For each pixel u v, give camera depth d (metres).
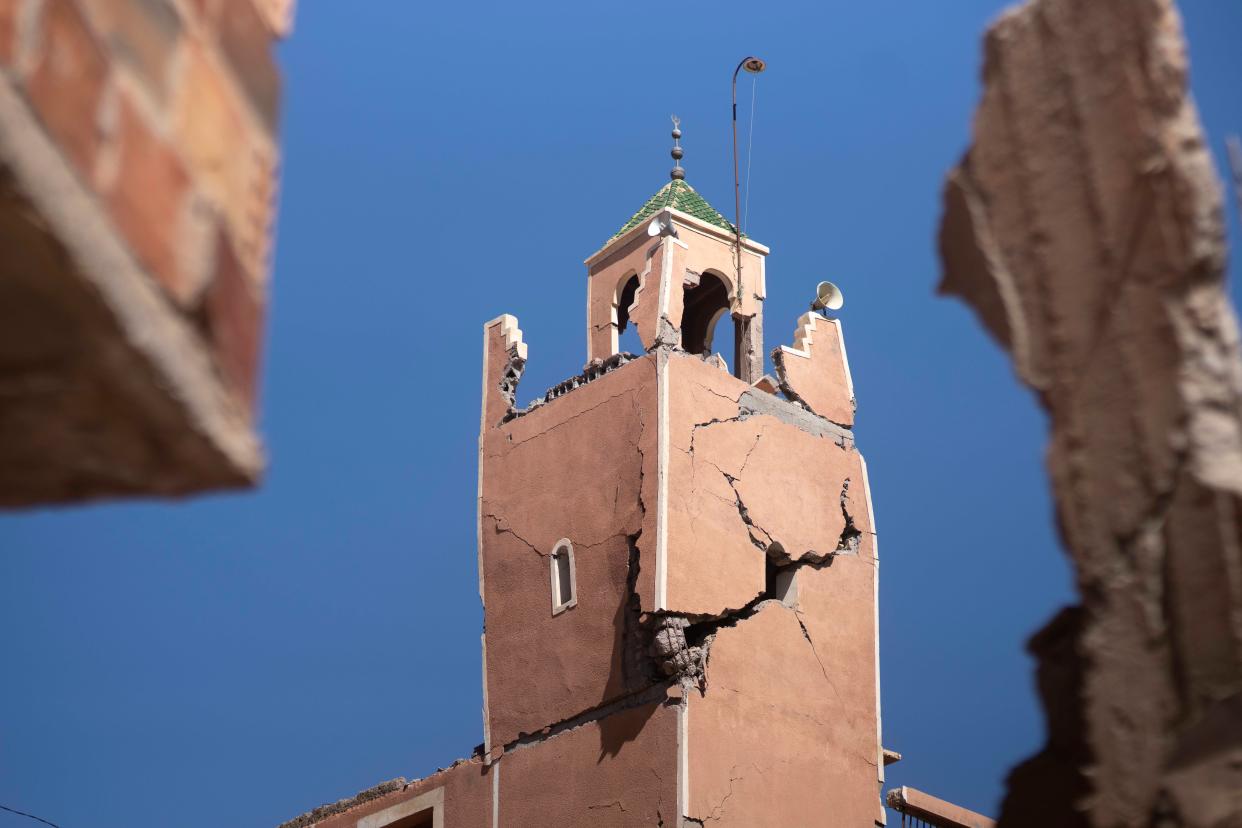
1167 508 8.02
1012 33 8.91
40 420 4.32
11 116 3.61
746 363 37.12
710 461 33.47
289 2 5.44
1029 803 9.02
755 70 39.88
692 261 36.91
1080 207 8.47
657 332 34.44
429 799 34.97
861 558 35.72
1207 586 7.88
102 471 4.59
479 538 36.03
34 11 3.71
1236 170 8.56
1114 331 8.27
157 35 4.36
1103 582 8.20
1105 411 8.27
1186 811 7.76
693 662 31.52
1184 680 7.91
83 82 3.92
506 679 34.38
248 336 4.73
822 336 37.91
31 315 3.96
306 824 37.31
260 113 5.03
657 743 30.98
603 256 37.97
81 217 3.83
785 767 32.16
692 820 30.25
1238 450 7.92
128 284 4.00
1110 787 8.02
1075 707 8.97
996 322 8.79
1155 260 8.11
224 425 4.47
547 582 34.25
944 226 9.12
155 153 4.24
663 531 32.00
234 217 4.71
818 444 36.06
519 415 36.50
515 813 33.03
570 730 32.75
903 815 34.81
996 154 8.88
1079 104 8.52
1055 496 8.48
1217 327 8.03
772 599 33.84
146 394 4.22
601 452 34.12
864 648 34.81
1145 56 8.20
